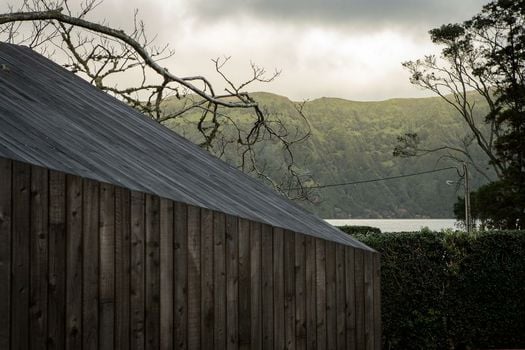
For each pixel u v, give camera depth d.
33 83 8.86
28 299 5.27
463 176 47.81
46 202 5.43
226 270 7.02
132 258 6.07
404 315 13.92
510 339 14.29
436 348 14.01
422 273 13.95
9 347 5.13
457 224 48.97
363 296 8.98
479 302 14.20
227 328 7.00
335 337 8.49
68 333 5.55
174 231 6.46
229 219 7.05
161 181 7.00
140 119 10.28
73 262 5.61
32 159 5.48
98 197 5.81
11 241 5.17
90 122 8.23
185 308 6.55
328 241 8.42
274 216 8.23
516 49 42.94
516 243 14.24
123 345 5.97
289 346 7.79
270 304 7.55
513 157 42.12
